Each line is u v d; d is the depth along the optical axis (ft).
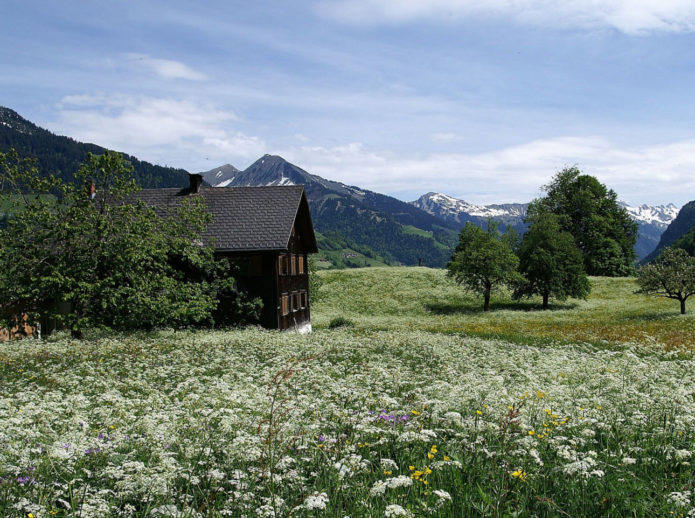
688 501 13.96
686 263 137.90
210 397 25.35
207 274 104.63
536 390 26.91
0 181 82.94
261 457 15.43
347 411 22.43
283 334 85.61
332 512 14.08
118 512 14.01
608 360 48.29
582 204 241.35
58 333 85.40
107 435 19.90
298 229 127.34
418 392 28.09
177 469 15.28
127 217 88.94
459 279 182.80
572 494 15.65
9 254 81.71
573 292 174.81
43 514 12.87
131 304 83.25
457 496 15.24
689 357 57.72
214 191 124.57
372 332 98.78
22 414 22.03
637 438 20.42
